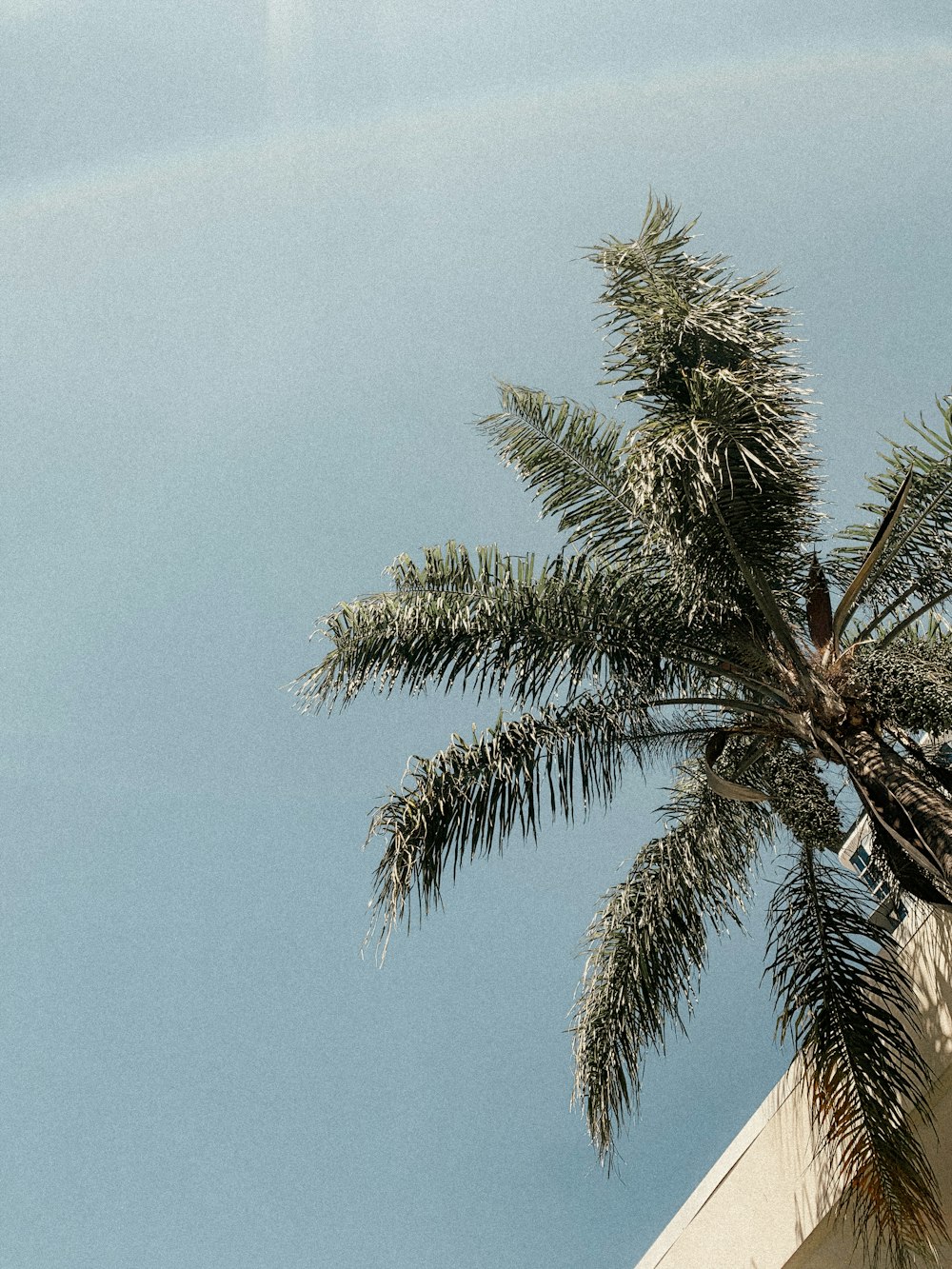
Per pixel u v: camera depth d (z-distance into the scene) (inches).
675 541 321.4
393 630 343.3
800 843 344.2
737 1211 328.2
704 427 291.6
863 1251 291.1
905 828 275.6
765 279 338.0
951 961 281.3
